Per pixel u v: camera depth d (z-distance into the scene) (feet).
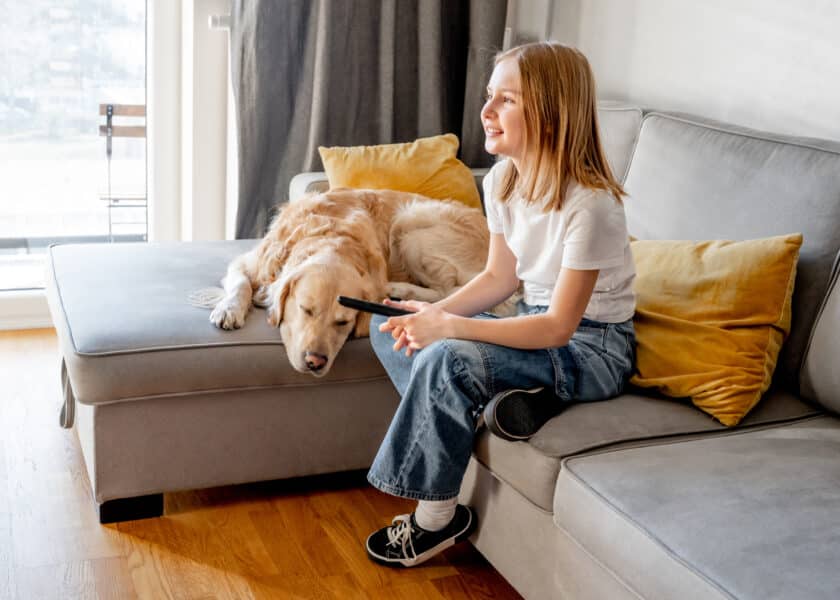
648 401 5.95
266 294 7.22
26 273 10.82
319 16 9.72
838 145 6.31
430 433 5.56
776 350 6.07
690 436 5.58
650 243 6.73
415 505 7.23
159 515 6.85
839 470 5.00
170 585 5.99
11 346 9.96
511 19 11.10
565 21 10.43
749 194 6.54
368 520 6.97
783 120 7.70
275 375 6.68
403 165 8.98
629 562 4.50
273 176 10.23
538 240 5.90
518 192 5.94
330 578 6.17
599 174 5.66
